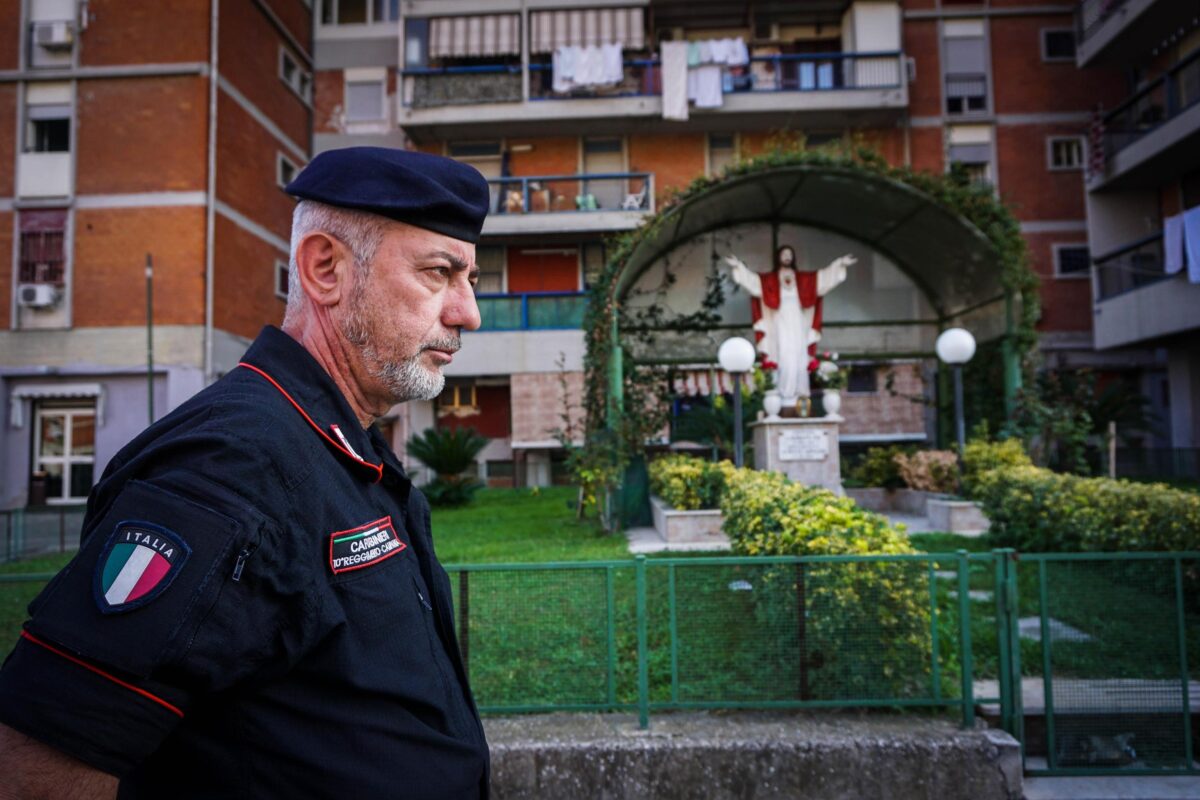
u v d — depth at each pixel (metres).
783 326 12.30
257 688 0.95
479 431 23.86
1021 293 11.39
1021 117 24.55
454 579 4.02
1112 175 20.52
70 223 19.19
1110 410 18.16
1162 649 3.91
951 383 13.88
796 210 13.70
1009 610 3.90
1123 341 19.64
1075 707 3.89
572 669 3.97
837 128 24.56
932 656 3.90
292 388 1.11
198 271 19.06
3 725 0.80
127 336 18.97
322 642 0.99
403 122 23.80
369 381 1.22
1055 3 24.72
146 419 18.89
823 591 3.93
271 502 0.94
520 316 23.03
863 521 4.54
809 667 3.93
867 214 13.05
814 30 25.20
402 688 1.06
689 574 3.99
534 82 24.25
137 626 0.83
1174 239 16.73
